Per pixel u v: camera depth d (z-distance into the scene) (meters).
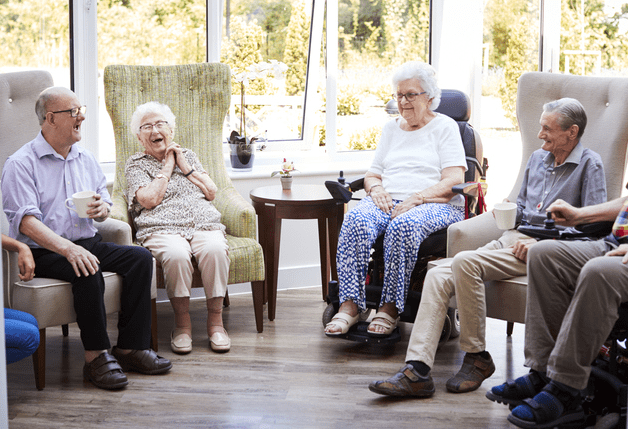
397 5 4.23
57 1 3.49
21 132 2.87
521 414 2.04
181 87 3.34
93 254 2.61
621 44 4.50
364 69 4.24
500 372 2.65
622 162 2.65
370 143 4.34
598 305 1.96
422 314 2.43
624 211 2.20
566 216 2.31
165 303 3.56
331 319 3.00
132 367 2.63
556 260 2.17
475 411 2.30
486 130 4.45
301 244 3.88
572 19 4.44
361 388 2.49
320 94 4.15
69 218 2.59
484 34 4.31
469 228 2.67
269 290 3.24
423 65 3.00
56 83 3.56
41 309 2.38
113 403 2.34
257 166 3.96
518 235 2.61
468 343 2.44
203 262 2.85
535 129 2.93
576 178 2.53
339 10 4.09
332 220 3.36
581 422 2.08
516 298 2.38
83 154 2.72
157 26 3.73
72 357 2.78
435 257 2.92
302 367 2.69
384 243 2.79
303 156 4.12
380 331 2.72
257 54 3.97
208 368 2.67
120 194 3.16
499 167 4.52
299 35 4.04
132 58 3.71
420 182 3.01
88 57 3.58
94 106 3.64
